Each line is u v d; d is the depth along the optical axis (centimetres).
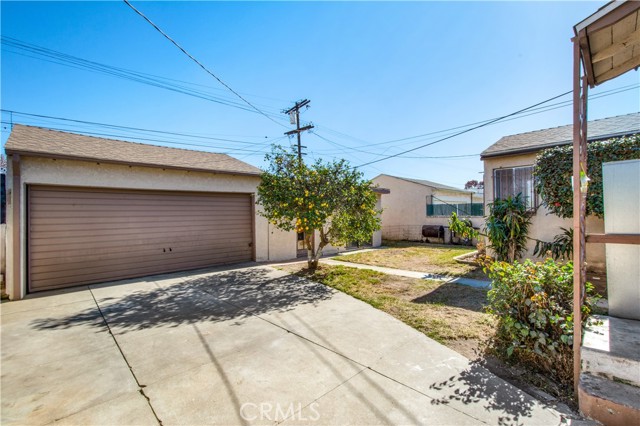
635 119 680
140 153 801
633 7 196
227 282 650
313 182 689
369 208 735
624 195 278
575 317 227
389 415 206
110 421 204
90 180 645
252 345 329
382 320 402
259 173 891
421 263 862
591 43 249
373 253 1104
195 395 234
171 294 558
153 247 745
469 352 304
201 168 785
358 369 272
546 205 640
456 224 864
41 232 600
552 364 261
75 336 363
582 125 294
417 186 1673
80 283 641
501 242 695
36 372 276
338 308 460
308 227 675
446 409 212
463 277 655
